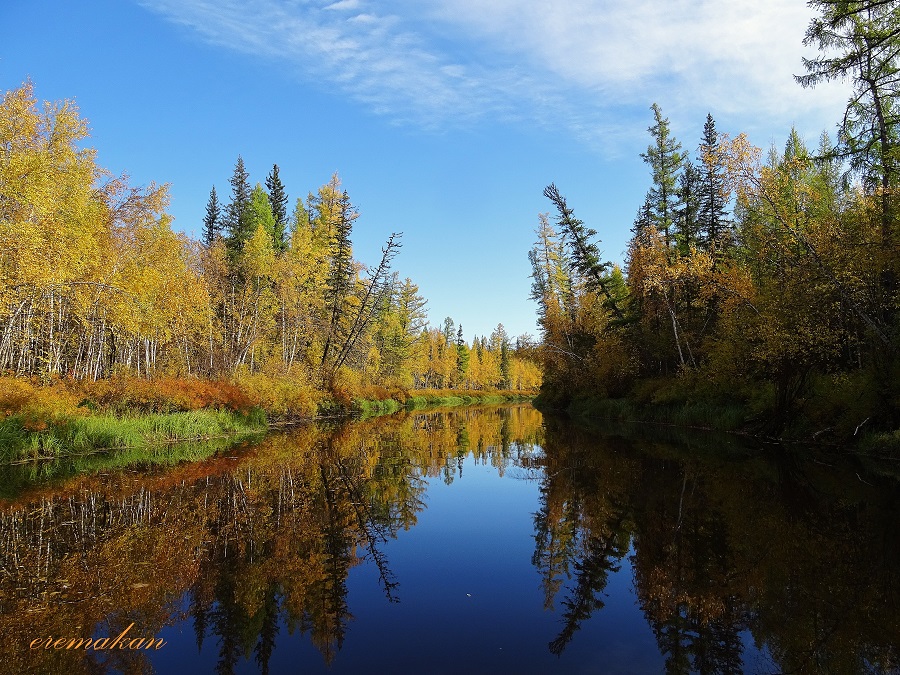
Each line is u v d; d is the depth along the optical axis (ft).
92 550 24.08
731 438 59.06
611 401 97.50
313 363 110.73
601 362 97.30
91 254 55.57
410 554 23.65
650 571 20.49
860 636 14.84
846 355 49.73
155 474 43.01
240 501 33.76
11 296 46.80
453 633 15.72
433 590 19.35
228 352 95.09
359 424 95.61
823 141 74.28
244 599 18.63
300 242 98.48
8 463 47.65
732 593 18.12
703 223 87.61
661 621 16.30
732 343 60.64
